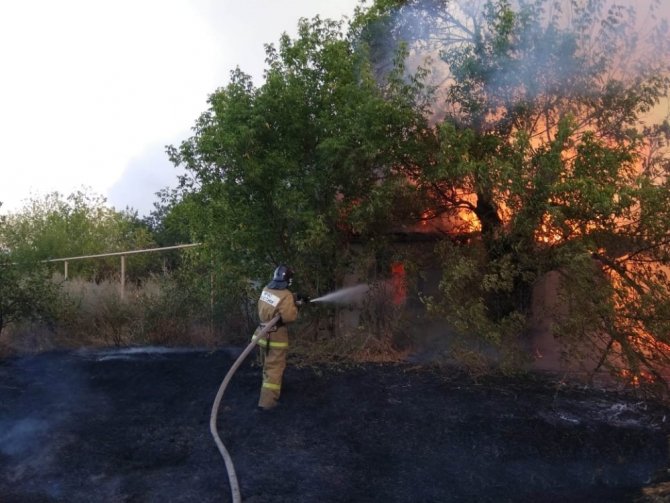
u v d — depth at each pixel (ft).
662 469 16.25
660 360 20.92
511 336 23.20
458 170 22.34
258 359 26.94
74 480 15.31
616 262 21.99
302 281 27.76
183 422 19.51
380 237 27.17
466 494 14.76
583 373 24.21
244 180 26.71
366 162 25.14
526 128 24.91
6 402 22.06
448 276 23.65
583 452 17.16
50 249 50.01
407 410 20.04
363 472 15.83
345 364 26.13
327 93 26.71
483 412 19.83
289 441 17.75
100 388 23.99
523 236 22.35
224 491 14.58
